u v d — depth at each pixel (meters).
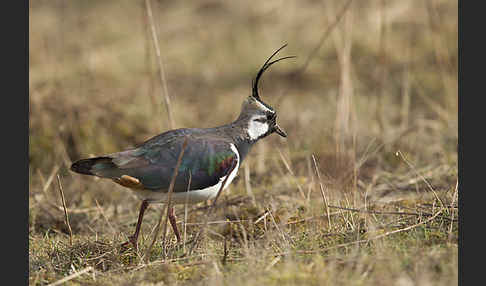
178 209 12.28
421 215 10.06
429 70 18.48
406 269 8.28
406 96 16.00
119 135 15.98
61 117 15.98
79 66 19.25
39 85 17.28
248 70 20.38
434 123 15.88
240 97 18.66
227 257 9.41
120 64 19.97
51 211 12.80
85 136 15.69
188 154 10.04
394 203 11.48
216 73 20.30
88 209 12.98
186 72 20.31
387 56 18.97
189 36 22.56
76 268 9.79
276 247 9.62
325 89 18.75
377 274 8.11
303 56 20.56
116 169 9.88
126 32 22.72
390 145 14.75
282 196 12.48
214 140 10.34
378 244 9.05
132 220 12.39
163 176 9.90
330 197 11.97
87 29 22.69
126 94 17.45
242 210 11.94
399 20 20.45
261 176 13.91
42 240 11.28
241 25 22.73
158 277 8.93
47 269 9.74
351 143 14.44
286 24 22.38
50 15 23.23
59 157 15.17
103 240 10.94
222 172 10.24
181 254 9.79
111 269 9.66
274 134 15.92
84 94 17.00
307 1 23.31
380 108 15.82
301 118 16.83
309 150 14.88
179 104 18.02
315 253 9.09
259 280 8.20
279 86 19.31
